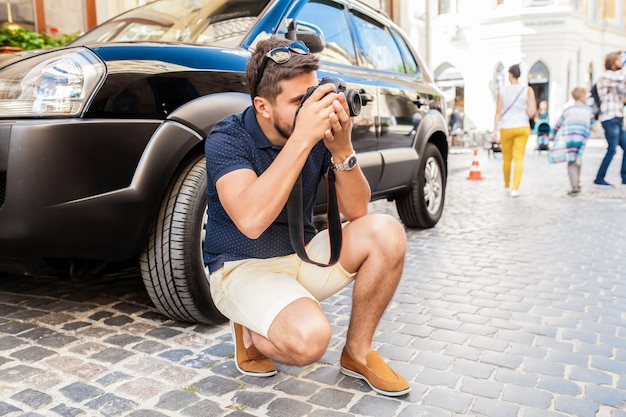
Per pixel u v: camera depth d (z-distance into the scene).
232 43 2.95
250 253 1.95
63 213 2.21
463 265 3.81
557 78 24.16
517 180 7.11
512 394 2.05
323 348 1.75
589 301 3.05
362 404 1.98
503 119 7.31
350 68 3.76
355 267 2.03
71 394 2.05
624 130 7.89
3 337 2.56
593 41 26.44
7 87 2.29
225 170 1.74
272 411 1.94
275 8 3.15
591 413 1.92
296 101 1.67
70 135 2.18
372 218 2.04
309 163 1.93
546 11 23.75
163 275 2.53
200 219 2.55
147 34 3.26
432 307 2.98
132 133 2.33
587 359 2.34
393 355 2.39
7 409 1.94
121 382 2.14
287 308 1.78
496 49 24.91
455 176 10.09
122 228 2.37
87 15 7.84
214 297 2.03
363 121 3.69
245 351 2.19
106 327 2.69
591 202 6.51
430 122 4.69
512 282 3.41
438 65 26.25
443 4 25.92
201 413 1.93
